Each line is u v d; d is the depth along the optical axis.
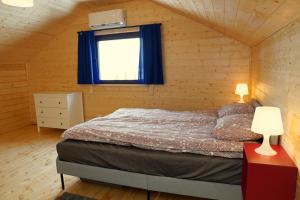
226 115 2.55
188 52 3.87
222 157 1.94
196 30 3.76
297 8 1.19
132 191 2.41
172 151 2.09
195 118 2.94
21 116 5.08
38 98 4.55
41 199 2.30
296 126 1.45
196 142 2.04
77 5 4.06
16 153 3.51
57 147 2.47
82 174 2.38
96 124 2.70
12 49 4.32
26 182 2.64
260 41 2.72
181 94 4.04
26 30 4.01
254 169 1.48
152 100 4.25
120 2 4.10
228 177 1.90
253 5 1.45
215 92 3.82
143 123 2.78
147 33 3.96
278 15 1.45
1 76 4.59
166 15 3.89
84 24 4.48
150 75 4.07
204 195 1.99
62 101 4.36
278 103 1.92
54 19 4.15
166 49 3.99
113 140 2.33
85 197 2.31
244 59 3.57
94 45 4.41
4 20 3.47
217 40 3.67
